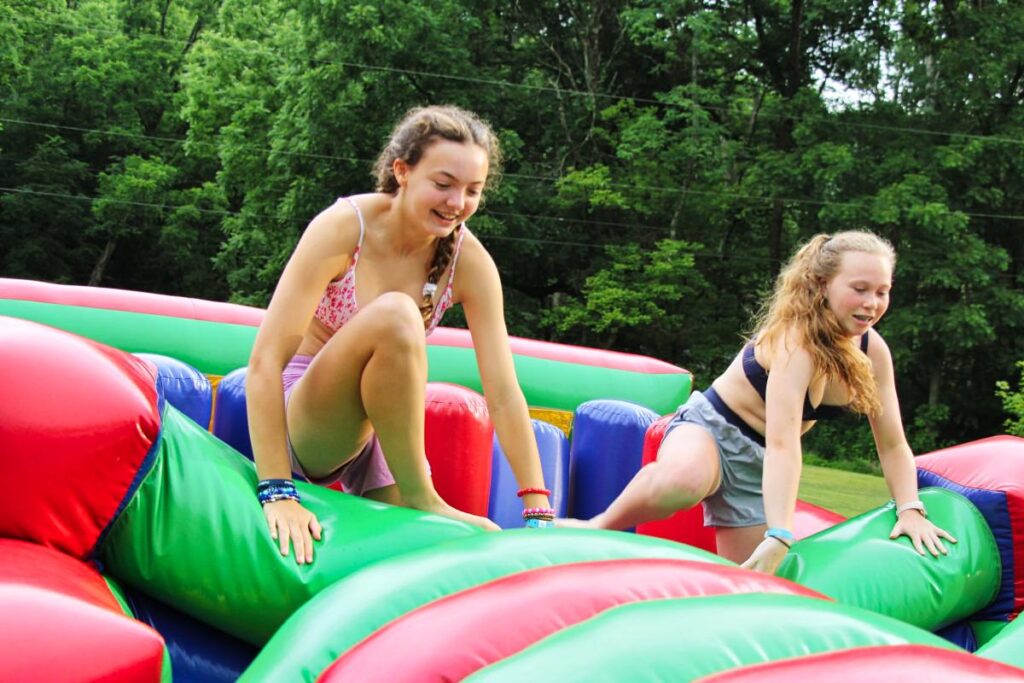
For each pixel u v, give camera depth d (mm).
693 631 1598
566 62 21438
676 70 21266
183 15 30375
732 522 2998
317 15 18844
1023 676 1549
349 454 2529
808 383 2781
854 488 11844
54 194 26625
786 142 20562
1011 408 15453
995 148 18797
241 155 20750
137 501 2068
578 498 3684
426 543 2236
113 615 1698
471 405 2910
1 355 1991
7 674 1566
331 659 1799
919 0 20297
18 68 27266
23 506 1948
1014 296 18688
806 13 20406
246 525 2131
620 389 4133
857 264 2734
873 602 2543
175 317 3789
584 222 20469
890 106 20188
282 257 20297
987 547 2812
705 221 20484
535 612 1760
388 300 2266
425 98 19641
